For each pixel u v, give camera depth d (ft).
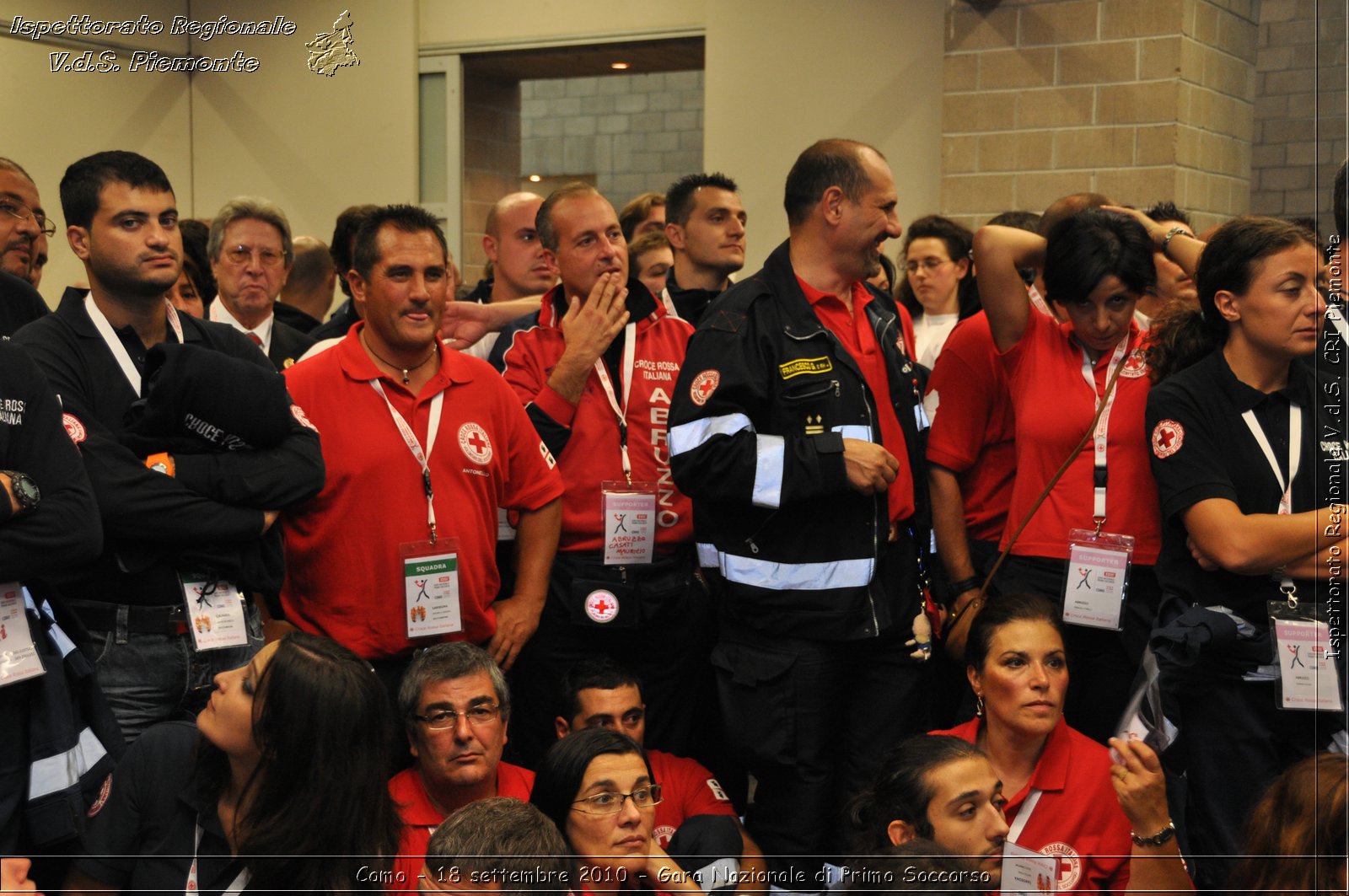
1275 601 7.02
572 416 9.00
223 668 7.36
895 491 8.27
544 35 19.74
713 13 18.15
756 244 18.10
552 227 9.34
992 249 8.80
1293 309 6.99
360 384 7.98
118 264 7.26
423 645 7.98
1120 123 15.47
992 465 9.16
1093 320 8.21
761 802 8.32
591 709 8.14
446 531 7.96
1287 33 14.74
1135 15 15.26
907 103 16.99
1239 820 7.11
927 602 8.62
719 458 7.81
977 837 6.49
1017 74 16.02
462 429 8.15
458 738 7.12
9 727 6.34
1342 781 5.73
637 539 8.95
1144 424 8.04
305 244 14.94
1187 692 7.24
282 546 7.71
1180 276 9.34
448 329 10.17
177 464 7.00
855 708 8.39
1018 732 7.29
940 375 9.17
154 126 20.74
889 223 8.15
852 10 17.24
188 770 6.24
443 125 20.51
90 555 6.44
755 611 8.09
